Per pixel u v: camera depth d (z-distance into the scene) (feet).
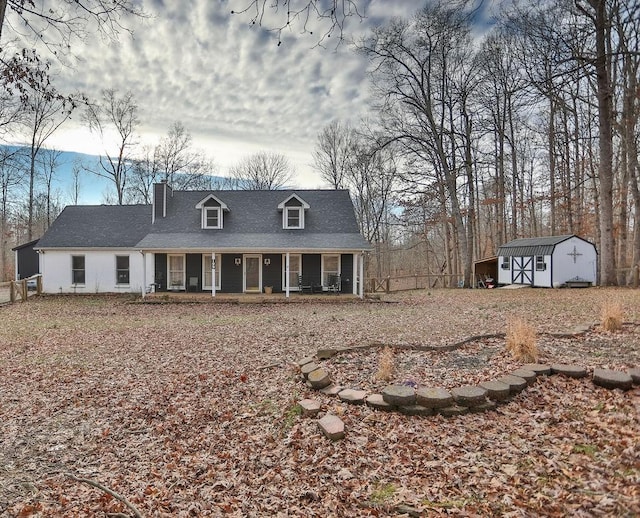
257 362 24.35
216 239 62.34
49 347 30.40
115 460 14.29
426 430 13.69
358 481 11.50
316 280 64.39
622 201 67.31
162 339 32.40
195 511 11.09
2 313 49.08
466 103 80.69
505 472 10.85
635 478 9.51
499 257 79.51
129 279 69.92
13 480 13.00
